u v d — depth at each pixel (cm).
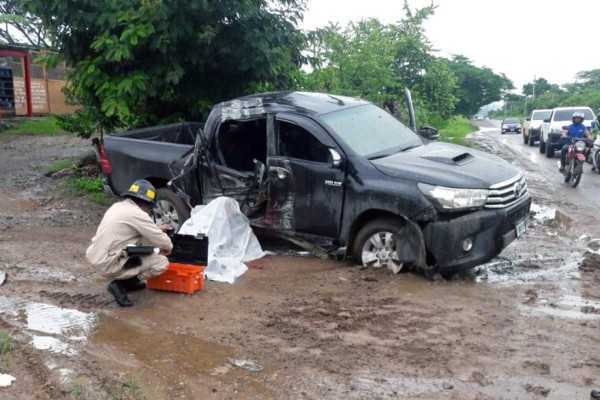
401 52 1783
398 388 413
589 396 398
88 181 1171
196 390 417
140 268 575
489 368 439
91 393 412
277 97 748
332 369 442
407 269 641
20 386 422
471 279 630
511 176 641
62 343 493
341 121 698
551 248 750
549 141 1950
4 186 1188
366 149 673
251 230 722
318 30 1128
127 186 840
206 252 618
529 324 514
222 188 740
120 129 1266
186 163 770
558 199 1119
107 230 566
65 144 1934
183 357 467
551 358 452
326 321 529
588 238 805
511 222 628
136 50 998
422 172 617
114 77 1031
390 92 1655
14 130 2225
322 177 662
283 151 696
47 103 2766
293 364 452
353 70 1529
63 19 1000
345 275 639
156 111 1159
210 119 749
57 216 948
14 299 592
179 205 784
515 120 4444
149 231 577
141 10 952
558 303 560
